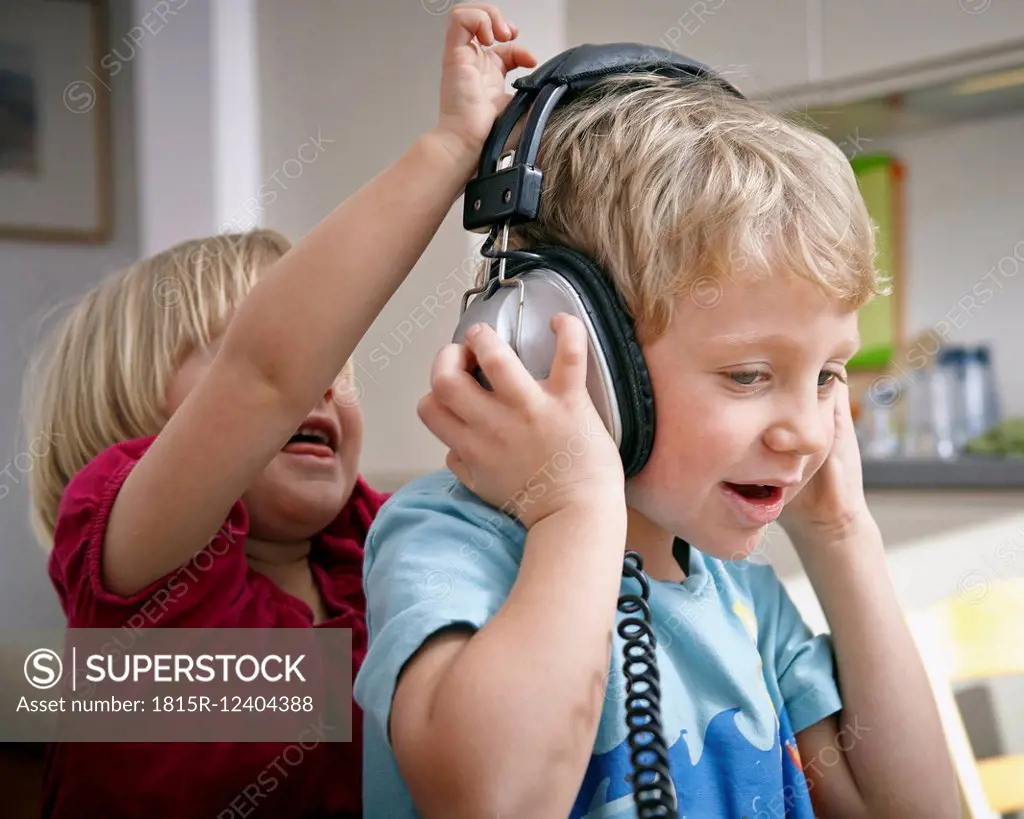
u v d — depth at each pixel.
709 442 0.55
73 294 1.90
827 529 0.74
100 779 0.74
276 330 0.59
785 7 2.20
